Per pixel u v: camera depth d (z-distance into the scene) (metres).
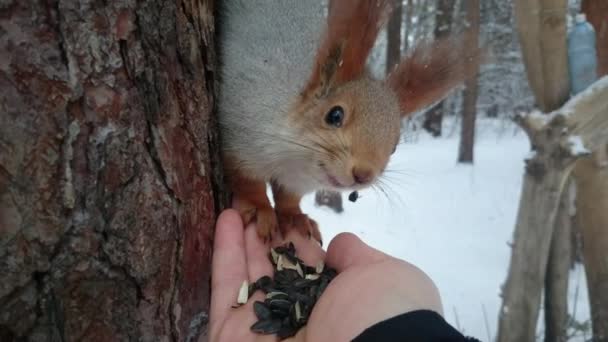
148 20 0.12
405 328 0.11
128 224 0.11
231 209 0.16
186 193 0.13
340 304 0.12
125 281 0.11
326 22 0.17
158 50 0.12
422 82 0.19
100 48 0.11
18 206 0.10
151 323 0.12
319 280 0.15
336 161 0.17
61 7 0.10
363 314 0.12
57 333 0.11
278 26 0.17
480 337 0.38
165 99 0.12
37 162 0.10
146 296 0.12
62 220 0.10
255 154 0.17
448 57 0.19
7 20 0.09
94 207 0.11
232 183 0.18
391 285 0.12
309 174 0.17
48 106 0.10
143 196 0.11
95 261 0.11
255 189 0.18
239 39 0.17
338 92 0.17
